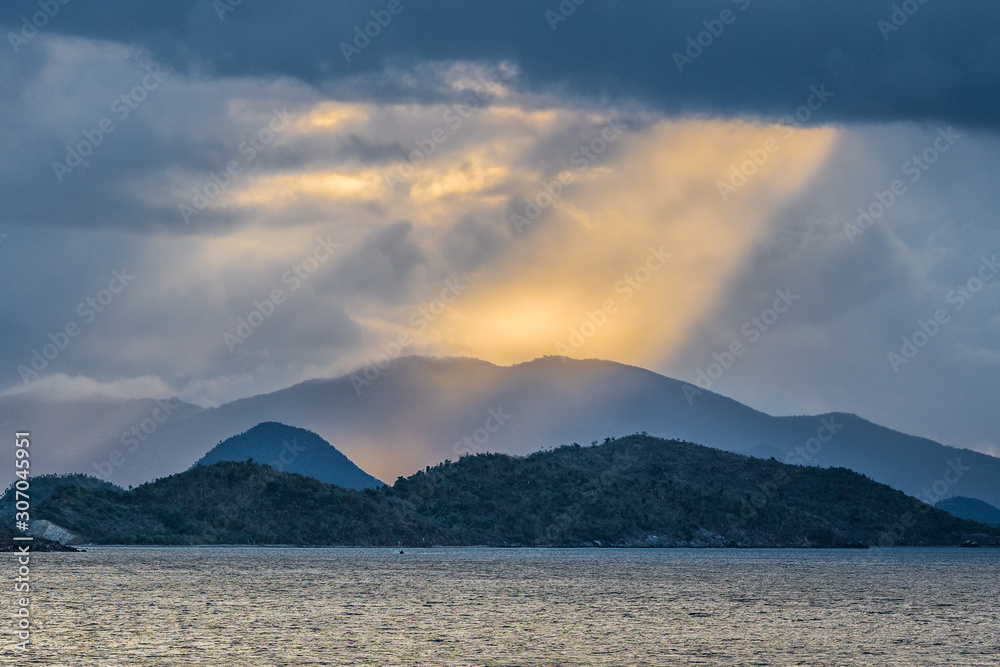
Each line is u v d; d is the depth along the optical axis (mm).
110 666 73375
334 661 76625
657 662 77750
